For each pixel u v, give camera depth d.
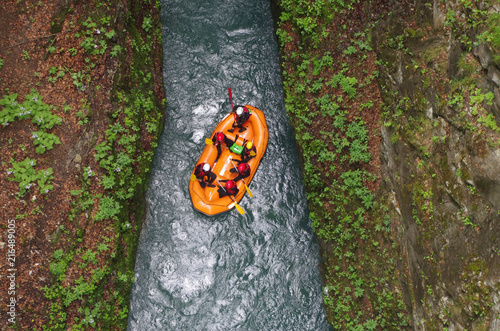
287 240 11.49
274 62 13.31
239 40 13.52
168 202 11.66
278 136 12.48
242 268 11.16
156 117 11.98
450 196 7.73
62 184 9.62
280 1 12.66
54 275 9.09
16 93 9.59
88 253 9.52
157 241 11.27
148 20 12.34
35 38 9.94
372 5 10.52
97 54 10.34
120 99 10.67
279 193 11.91
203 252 11.26
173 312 10.62
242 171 11.02
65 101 9.99
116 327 10.05
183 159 12.11
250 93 12.96
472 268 7.08
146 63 12.02
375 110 10.32
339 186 10.67
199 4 13.83
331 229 10.94
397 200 9.25
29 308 8.74
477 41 7.16
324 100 11.02
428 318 8.16
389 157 9.65
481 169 7.00
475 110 7.17
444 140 7.95
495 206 6.75
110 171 10.16
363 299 9.87
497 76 6.76
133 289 10.73
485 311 6.82
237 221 11.56
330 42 11.14
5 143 9.36
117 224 10.11
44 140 9.61
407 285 8.80
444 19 8.33
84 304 9.34
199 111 12.70
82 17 10.28
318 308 10.84
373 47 10.41
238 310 10.71
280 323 10.65
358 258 10.10
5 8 9.87
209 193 11.09
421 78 8.66
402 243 8.98
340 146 10.65
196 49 13.33
